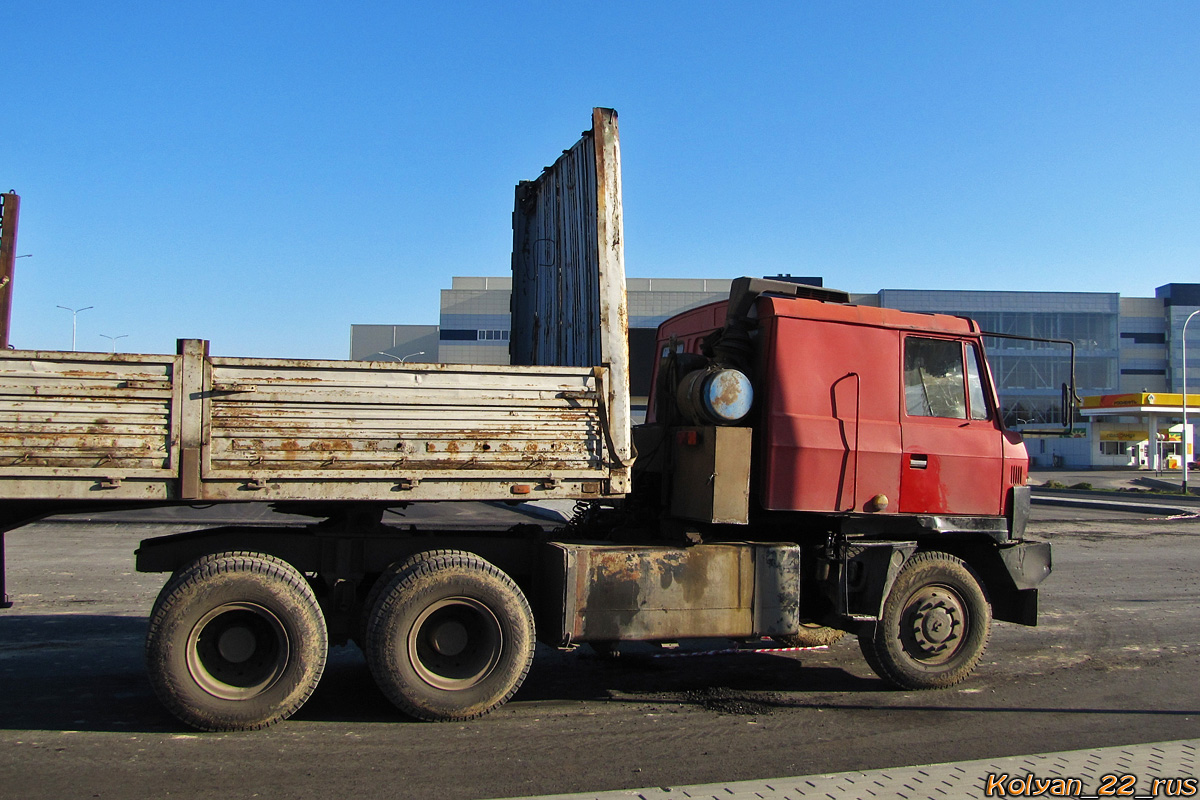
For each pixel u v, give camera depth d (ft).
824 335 20.33
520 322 25.38
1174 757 15.19
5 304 18.26
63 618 26.05
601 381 17.80
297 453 15.78
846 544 20.20
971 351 22.26
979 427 22.00
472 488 16.71
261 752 14.99
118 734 15.76
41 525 50.55
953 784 13.62
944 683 20.62
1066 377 219.82
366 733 16.24
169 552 16.76
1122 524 68.39
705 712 18.39
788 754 15.70
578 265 19.95
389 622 16.44
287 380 15.88
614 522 21.29
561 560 17.48
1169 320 252.01
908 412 21.13
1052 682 21.45
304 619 16.12
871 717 18.26
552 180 22.74
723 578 18.44
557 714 17.93
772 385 19.61
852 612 20.36
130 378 15.14
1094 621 29.48
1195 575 41.06
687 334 24.26
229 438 15.48
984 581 22.95
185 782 13.52
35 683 19.03
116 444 14.94
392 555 17.90
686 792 12.98
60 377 14.82
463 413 16.80
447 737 16.12
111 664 20.83
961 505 21.42
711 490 18.49
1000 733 17.20
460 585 16.84
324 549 17.52
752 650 24.68
